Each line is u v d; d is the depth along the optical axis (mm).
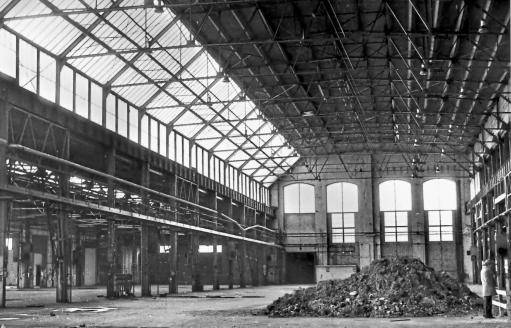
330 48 42656
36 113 33094
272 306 29156
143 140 47500
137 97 45500
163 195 46969
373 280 31031
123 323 23438
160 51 40406
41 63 34188
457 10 34656
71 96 37312
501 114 48250
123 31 37094
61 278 36406
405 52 43062
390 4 35531
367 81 48938
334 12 35031
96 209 37312
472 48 39438
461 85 47000
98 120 40500
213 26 39250
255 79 48719
